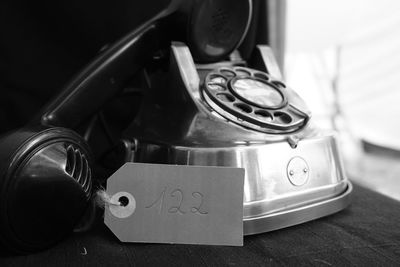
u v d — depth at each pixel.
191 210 0.40
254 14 0.73
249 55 0.60
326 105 1.11
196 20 0.48
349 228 0.45
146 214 0.40
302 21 0.96
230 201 0.40
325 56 1.07
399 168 1.06
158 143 0.45
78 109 0.46
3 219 0.35
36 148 0.37
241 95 0.47
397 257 0.39
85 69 0.47
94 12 0.69
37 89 0.68
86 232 0.44
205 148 0.41
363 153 1.12
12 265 0.36
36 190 0.36
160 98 0.50
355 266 0.37
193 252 0.39
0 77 0.65
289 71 1.07
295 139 0.44
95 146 0.70
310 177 0.45
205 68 0.51
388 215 0.49
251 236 0.43
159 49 0.52
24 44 0.66
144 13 0.71
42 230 0.37
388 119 1.08
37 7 0.66
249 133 0.43
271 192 0.42
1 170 0.35
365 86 1.10
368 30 1.03
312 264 0.37
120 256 0.38
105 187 0.44
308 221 0.46
